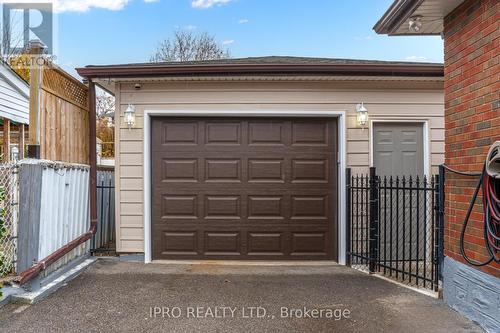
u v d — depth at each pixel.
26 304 3.66
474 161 3.40
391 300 3.92
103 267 5.18
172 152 5.70
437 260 4.05
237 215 5.67
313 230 5.69
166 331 3.13
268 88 5.66
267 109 5.64
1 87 9.23
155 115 5.68
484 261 3.24
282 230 5.68
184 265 5.39
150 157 5.69
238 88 5.65
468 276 3.46
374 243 5.00
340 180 5.64
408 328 3.22
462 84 3.60
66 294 4.01
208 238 5.68
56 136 4.62
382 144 5.73
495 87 3.10
